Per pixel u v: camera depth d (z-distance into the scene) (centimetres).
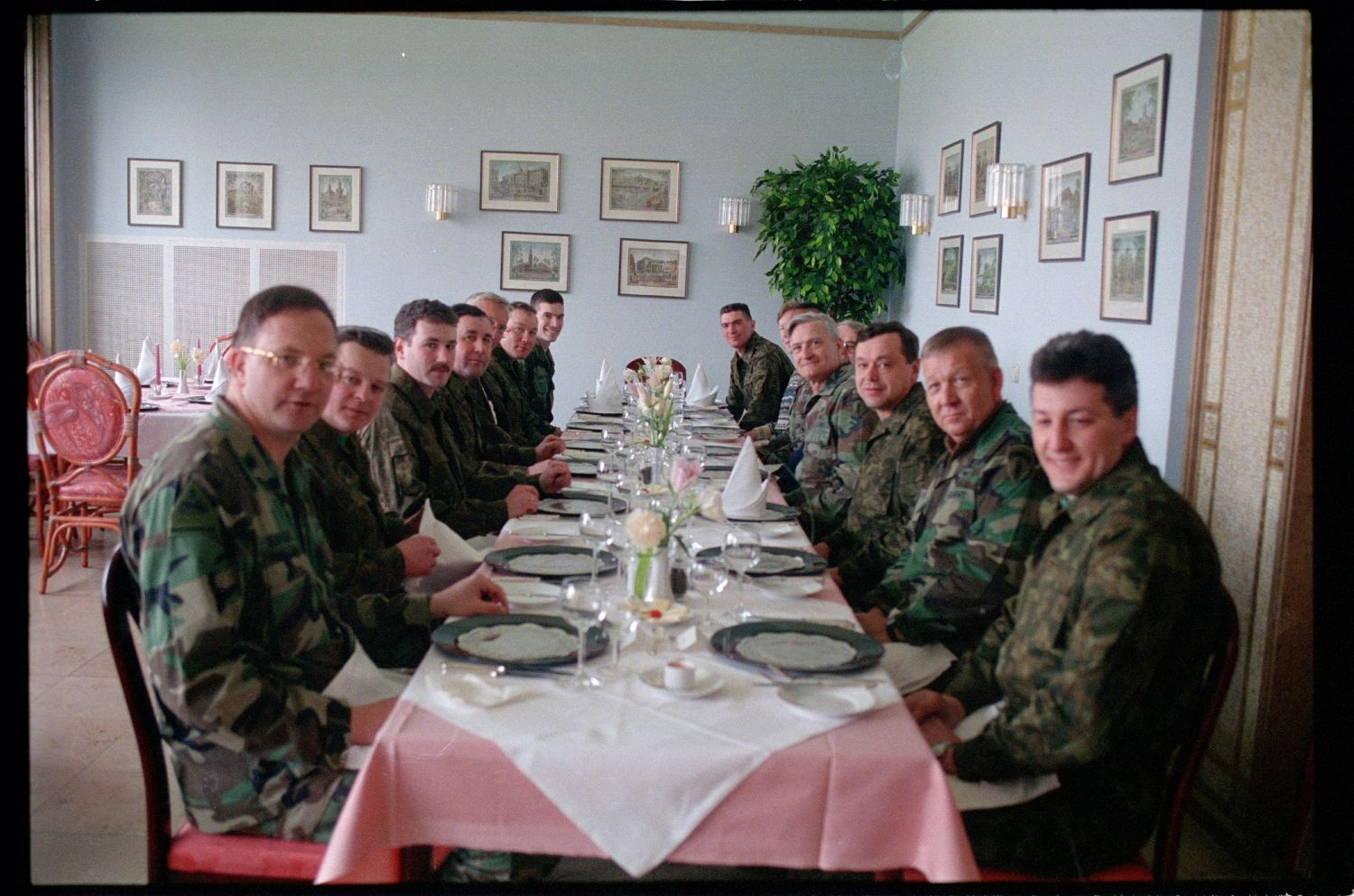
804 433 509
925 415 335
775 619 220
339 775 184
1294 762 251
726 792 159
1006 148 556
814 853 161
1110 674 179
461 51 819
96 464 461
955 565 251
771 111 826
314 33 809
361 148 821
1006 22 557
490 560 255
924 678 246
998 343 566
